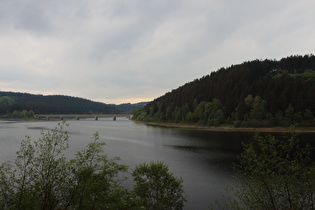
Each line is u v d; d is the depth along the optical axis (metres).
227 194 23.62
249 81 140.62
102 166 10.84
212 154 44.28
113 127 122.38
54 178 9.59
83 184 9.72
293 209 10.80
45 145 10.17
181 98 162.88
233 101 114.88
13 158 38.91
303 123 86.19
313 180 10.63
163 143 59.91
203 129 103.38
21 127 113.88
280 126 89.88
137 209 11.56
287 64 174.75
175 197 19.44
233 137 70.12
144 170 20.22
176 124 132.50
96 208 10.05
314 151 41.62
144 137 73.94
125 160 39.66
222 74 172.25
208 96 139.38
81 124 151.25
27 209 8.64
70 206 9.96
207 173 31.31
